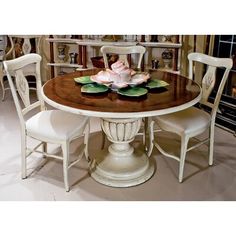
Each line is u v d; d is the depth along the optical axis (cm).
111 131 260
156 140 335
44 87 258
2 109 421
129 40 435
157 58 453
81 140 336
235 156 307
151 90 253
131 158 281
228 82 373
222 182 267
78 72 305
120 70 251
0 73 450
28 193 252
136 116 208
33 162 294
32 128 251
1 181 266
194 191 256
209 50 384
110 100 231
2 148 318
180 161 262
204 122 263
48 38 452
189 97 239
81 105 221
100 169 274
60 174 278
